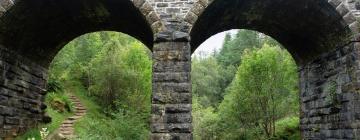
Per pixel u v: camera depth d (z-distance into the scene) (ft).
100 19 55.57
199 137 104.37
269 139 90.43
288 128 91.71
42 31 54.13
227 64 257.34
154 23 43.55
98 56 137.18
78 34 60.64
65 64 137.28
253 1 49.90
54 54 62.54
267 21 56.95
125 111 94.79
